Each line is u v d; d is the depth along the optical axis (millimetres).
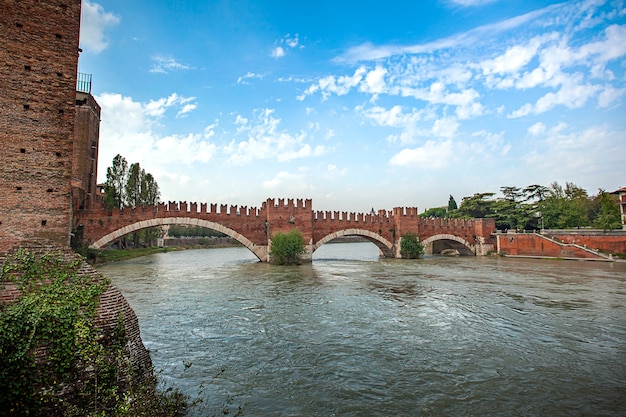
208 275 42938
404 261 62312
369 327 20531
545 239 65938
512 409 11602
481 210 103875
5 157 11695
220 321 21609
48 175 12352
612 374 14266
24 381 8789
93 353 9664
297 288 33375
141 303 26609
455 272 46031
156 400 9984
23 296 9594
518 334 19312
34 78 12414
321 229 62062
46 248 10586
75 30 13422
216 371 14367
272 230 57500
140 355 11586
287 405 11797
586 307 25609
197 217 52781
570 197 106875
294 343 17750
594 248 62625
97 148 63625
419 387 13148
